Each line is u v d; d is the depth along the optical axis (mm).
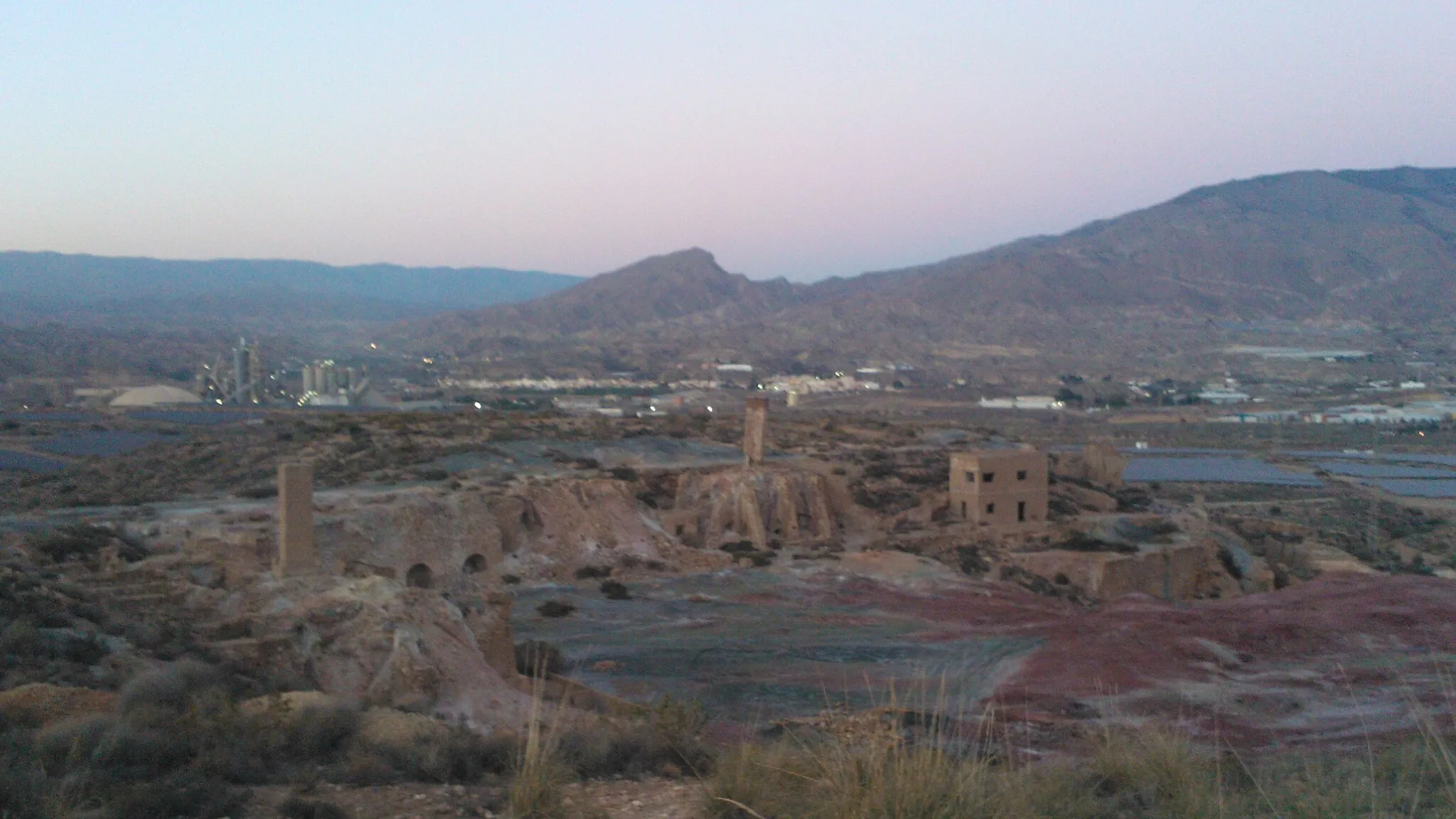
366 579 26250
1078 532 69625
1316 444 194125
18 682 17281
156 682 17031
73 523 41094
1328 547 81938
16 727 14500
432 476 65000
